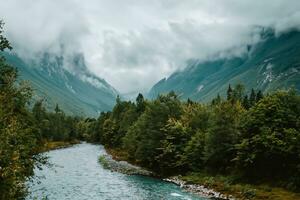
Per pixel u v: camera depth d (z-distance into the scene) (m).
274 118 61.84
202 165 77.62
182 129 86.19
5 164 23.19
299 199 51.06
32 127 33.16
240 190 58.81
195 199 56.41
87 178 77.50
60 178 76.88
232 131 70.38
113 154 128.38
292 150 57.66
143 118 103.06
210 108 98.00
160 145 90.50
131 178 78.44
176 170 84.00
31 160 31.31
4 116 25.91
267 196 53.91
